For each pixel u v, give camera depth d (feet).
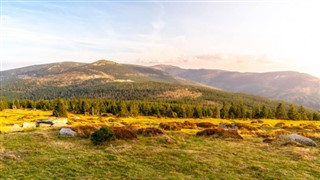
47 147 95.76
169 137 119.44
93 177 66.08
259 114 508.12
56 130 133.49
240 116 505.66
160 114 547.08
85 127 129.90
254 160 85.81
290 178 68.33
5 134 122.52
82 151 91.91
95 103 565.94
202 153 92.63
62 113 406.00
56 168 72.23
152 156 86.48
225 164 79.87
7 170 69.51
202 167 76.13
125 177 66.64
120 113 491.72
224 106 525.34
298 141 120.88
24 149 91.40
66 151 91.40
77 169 71.72
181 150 95.50
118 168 73.61
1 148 91.40
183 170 73.51
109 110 568.41
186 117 531.91
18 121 288.10
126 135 115.14
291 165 80.48
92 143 104.99
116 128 122.31
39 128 149.89
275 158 89.15
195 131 170.19
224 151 97.71
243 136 145.28
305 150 102.01
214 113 543.39
